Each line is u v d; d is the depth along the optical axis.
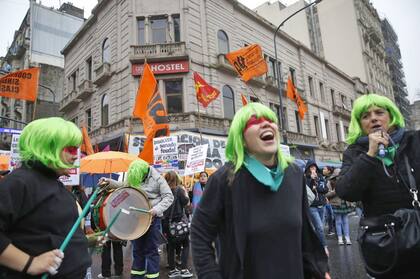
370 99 2.24
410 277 1.82
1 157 9.94
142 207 4.24
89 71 22.19
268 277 1.69
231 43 20.14
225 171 1.87
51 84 30.62
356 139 2.31
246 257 1.73
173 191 5.84
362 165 2.03
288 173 1.95
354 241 8.07
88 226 4.55
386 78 49.81
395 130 2.25
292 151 23.83
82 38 23.06
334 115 31.27
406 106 61.47
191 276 5.71
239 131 1.87
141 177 4.70
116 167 8.04
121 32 18.25
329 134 29.75
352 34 41.69
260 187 1.83
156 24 18.09
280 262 1.72
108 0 19.64
